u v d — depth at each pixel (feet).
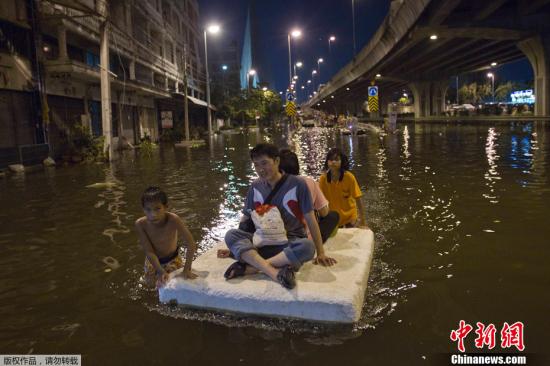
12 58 59.62
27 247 21.15
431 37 117.50
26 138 63.26
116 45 89.10
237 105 241.76
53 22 67.26
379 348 11.23
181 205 29.55
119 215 27.27
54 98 72.64
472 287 14.55
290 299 12.85
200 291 13.74
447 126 151.84
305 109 427.33
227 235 14.48
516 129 107.86
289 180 14.33
